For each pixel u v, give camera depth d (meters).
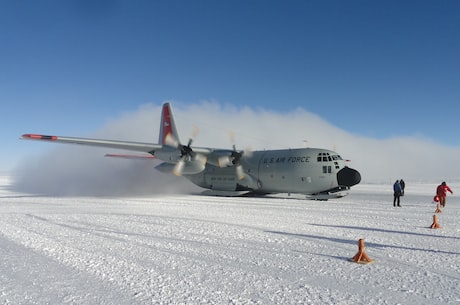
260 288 4.87
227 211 14.30
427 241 8.05
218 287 4.92
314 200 20.62
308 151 21.23
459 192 30.80
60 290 4.81
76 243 7.94
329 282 5.11
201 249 7.31
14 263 6.22
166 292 4.72
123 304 4.30
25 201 19.55
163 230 9.64
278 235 8.84
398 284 4.98
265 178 22.53
